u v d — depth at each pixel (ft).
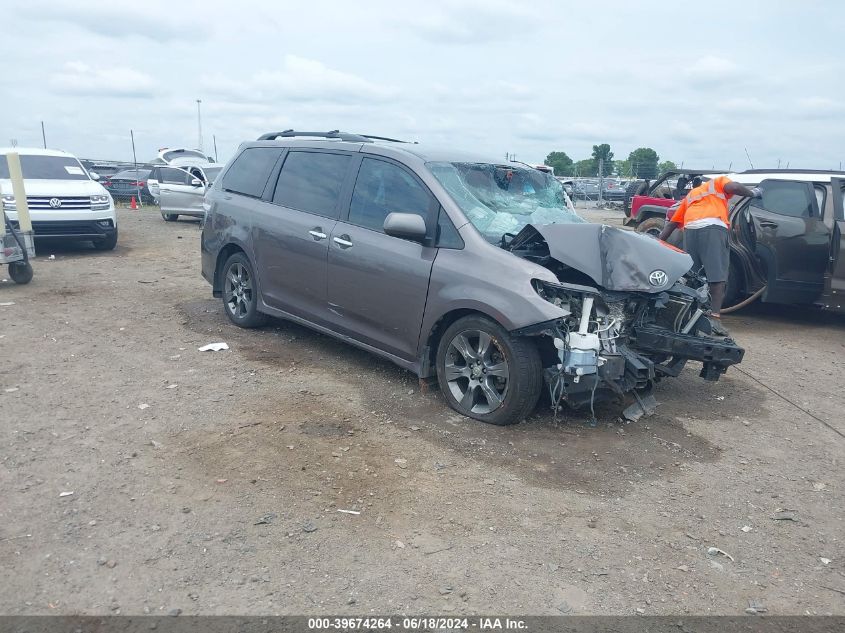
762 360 23.93
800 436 17.10
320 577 10.46
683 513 12.92
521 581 10.61
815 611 10.31
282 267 21.02
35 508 11.89
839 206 27.84
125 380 18.24
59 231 38.65
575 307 15.67
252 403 16.92
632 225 43.86
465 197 17.63
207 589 10.07
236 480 13.12
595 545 11.68
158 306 26.89
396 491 13.02
